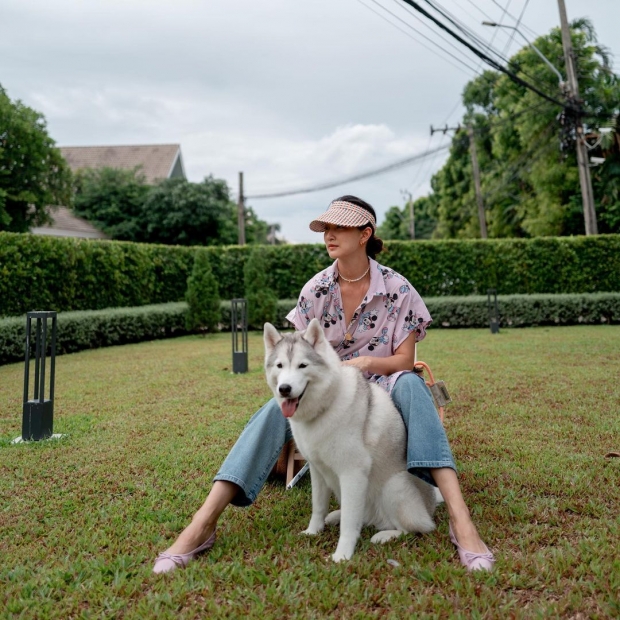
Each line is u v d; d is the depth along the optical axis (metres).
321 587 2.22
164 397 6.48
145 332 13.78
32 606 2.15
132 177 31.02
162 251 16.45
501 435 4.57
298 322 3.35
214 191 32.22
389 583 2.26
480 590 2.15
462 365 8.23
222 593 2.22
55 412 5.77
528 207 28.05
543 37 26.06
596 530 2.68
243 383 7.29
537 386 6.57
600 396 5.93
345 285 3.31
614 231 25.12
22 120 23.03
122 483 3.62
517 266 17.03
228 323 16.59
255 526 2.95
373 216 3.27
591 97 23.91
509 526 2.80
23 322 10.04
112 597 2.20
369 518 2.90
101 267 13.93
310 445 2.65
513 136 28.88
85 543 2.72
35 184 24.09
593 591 2.13
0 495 3.46
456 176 38.66
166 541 2.75
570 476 3.51
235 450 2.85
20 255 11.30
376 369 3.03
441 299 15.91
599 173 23.59
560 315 15.45
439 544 2.60
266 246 17.97
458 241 17.23
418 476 2.74
